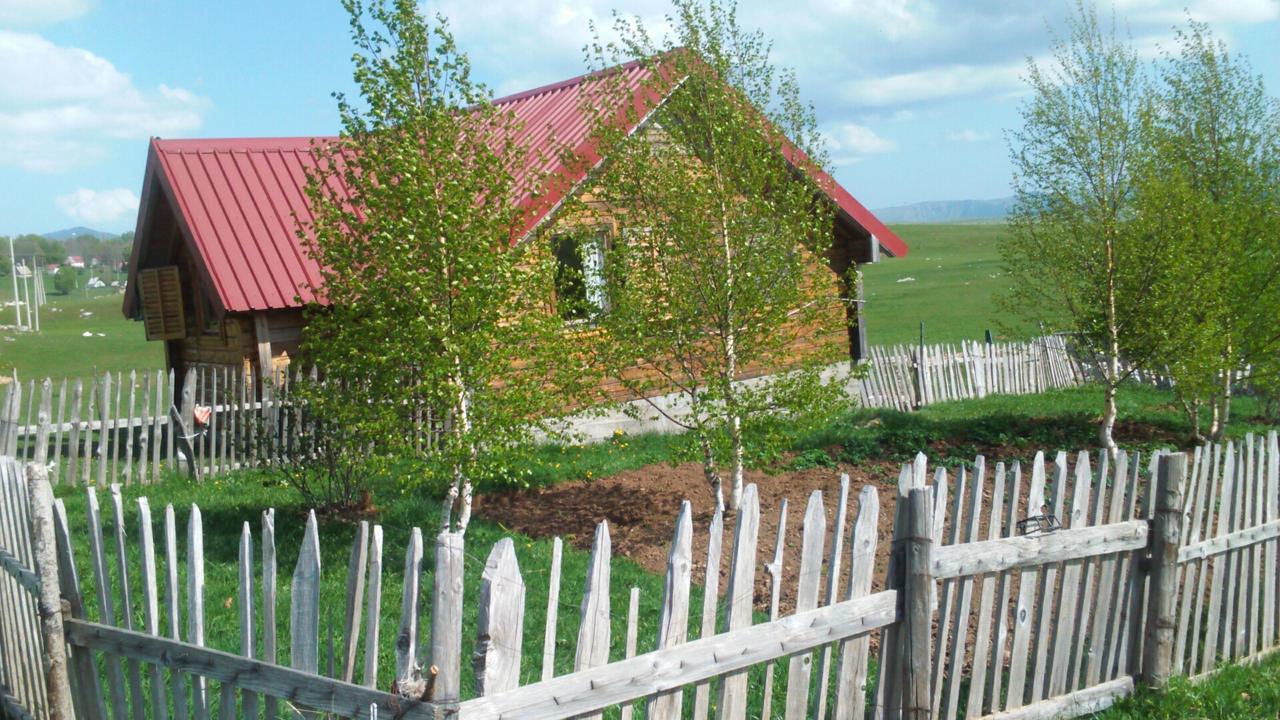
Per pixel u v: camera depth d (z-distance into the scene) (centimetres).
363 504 1115
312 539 398
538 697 377
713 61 1058
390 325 910
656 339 1043
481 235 895
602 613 399
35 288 6266
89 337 4797
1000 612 548
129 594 474
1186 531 621
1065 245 1407
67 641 508
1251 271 1430
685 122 1074
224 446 1354
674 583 420
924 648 499
